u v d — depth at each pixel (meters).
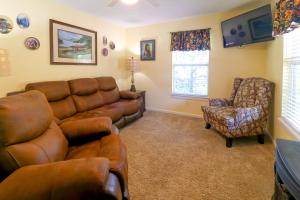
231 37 3.50
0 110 1.11
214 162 2.26
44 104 1.60
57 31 3.25
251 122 2.71
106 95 3.90
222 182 1.86
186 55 4.38
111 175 1.05
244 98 3.14
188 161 2.29
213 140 2.94
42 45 3.04
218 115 2.86
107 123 1.89
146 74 4.92
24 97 1.39
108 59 4.52
